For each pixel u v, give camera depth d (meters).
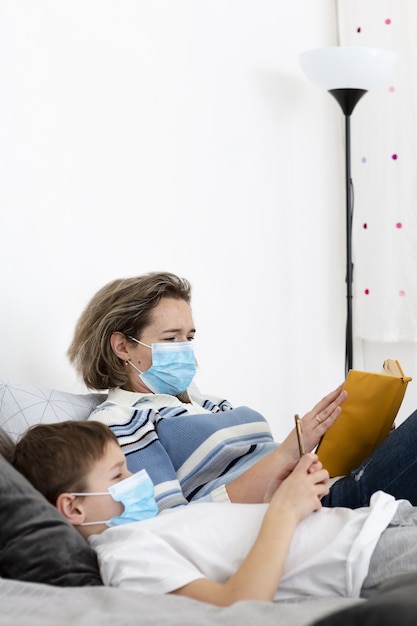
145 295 2.29
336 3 3.87
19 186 2.78
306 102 3.74
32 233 2.81
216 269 3.40
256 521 1.57
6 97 2.76
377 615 0.97
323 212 3.80
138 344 2.28
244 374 3.51
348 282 3.68
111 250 3.04
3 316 2.72
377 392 2.18
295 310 3.70
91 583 1.48
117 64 3.08
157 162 3.20
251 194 3.53
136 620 1.17
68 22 2.94
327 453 2.23
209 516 1.59
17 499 1.51
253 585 1.41
